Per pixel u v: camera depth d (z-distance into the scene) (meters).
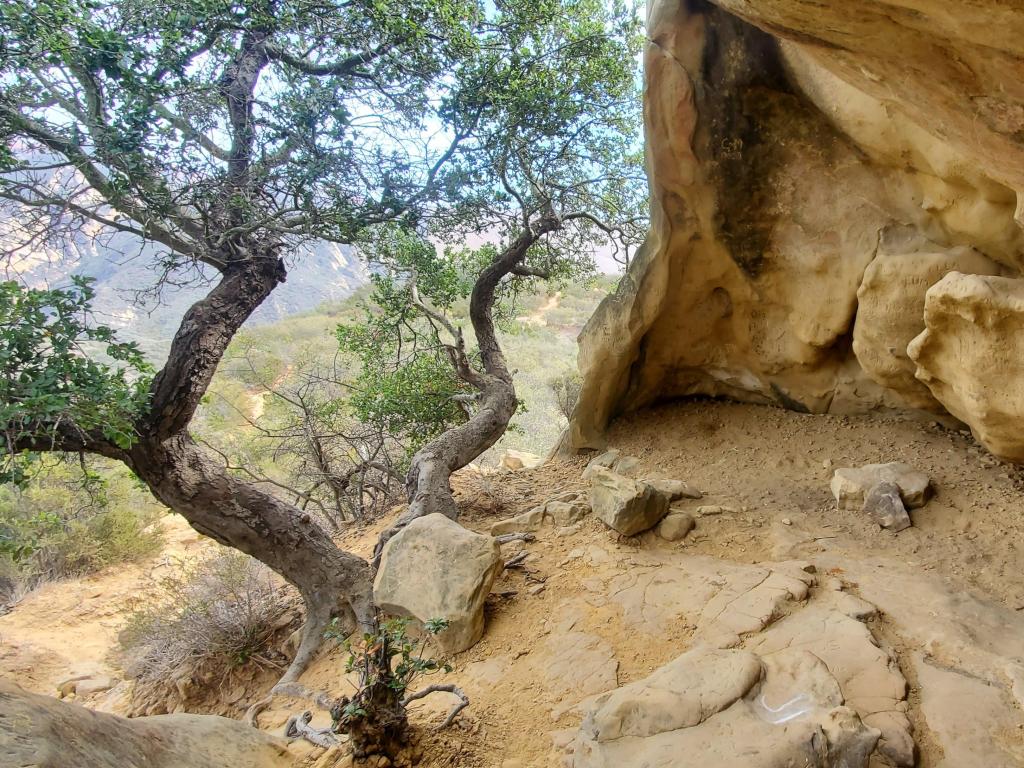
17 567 9.58
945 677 2.72
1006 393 3.46
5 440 3.20
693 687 2.60
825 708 2.40
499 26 5.33
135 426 4.04
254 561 6.05
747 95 4.52
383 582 4.14
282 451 8.25
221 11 4.02
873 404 5.47
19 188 3.73
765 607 3.36
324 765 2.88
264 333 14.70
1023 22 1.58
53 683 7.27
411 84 5.11
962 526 3.93
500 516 5.44
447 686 3.07
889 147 4.03
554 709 3.05
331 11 4.70
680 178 4.96
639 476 5.57
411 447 7.48
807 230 4.88
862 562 3.74
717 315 5.85
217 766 2.33
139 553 10.56
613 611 3.70
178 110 4.16
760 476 5.14
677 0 4.37
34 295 3.12
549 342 17.86
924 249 4.30
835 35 2.17
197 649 4.80
